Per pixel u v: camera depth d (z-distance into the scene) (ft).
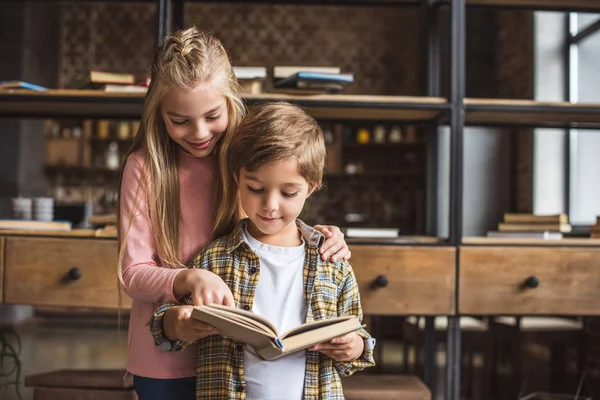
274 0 8.14
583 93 16.06
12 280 6.93
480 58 19.76
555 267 7.04
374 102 7.04
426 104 7.07
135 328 4.42
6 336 16.46
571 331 10.44
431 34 8.43
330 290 4.10
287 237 4.15
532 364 12.60
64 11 24.16
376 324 13.64
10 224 7.14
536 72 16.58
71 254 6.91
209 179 4.50
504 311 6.99
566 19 16.58
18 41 20.04
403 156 23.82
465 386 11.09
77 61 24.17
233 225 4.50
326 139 23.15
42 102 7.11
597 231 7.84
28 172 21.11
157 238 4.30
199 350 4.07
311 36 24.23
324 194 23.89
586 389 10.03
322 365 3.99
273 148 3.69
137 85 7.27
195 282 3.79
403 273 6.93
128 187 4.34
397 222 23.71
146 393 4.38
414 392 6.95
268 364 3.88
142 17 24.21
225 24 24.16
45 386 6.89
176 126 4.17
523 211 16.16
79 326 18.88
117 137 23.32
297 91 7.14
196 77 4.01
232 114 4.30
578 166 16.08
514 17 18.10
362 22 24.27
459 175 7.04
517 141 16.38
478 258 6.98
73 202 23.57
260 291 4.01
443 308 6.95
